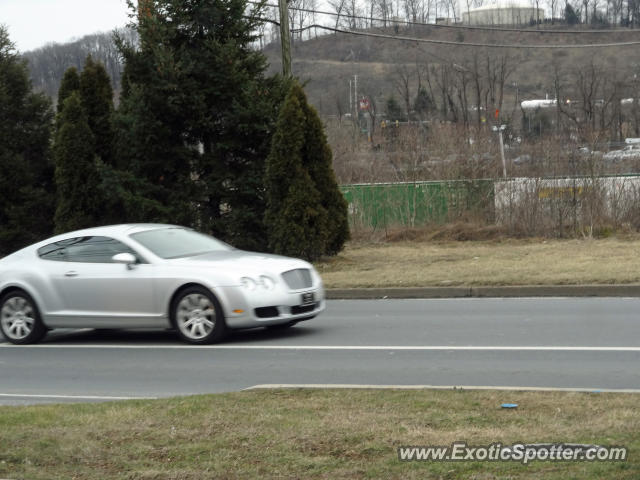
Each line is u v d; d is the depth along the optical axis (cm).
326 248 3381
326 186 3369
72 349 1914
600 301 2302
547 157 4125
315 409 1122
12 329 2028
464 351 1636
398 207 4147
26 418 1147
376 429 1005
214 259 1905
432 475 847
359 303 2536
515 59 15512
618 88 11375
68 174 3534
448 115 13550
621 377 1341
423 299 2552
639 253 3061
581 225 3806
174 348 1834
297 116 3291
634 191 3872
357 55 18075
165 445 989
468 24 17100
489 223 4053
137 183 3344
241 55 3544
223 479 866
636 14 15400
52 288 1983
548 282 2491
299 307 1877
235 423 1066
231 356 1698
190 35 3497
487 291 2528
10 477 904
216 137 3488
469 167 4216
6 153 3784
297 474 869
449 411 1080
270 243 3331
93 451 977
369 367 1520
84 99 3759
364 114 13825
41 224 3825
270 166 3294
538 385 1308
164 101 3338
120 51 3372
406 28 17850
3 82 3825
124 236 1973
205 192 3416
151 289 1880
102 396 1406
